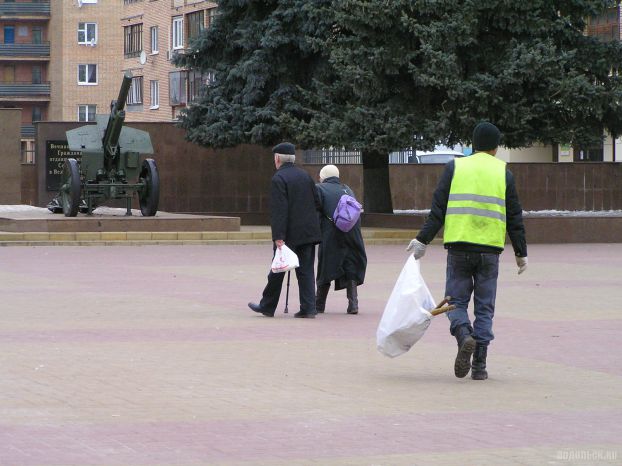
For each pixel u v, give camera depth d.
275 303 17.64
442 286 22.44
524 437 9.43
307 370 12.67
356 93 36.91
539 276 24.88
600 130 39.16
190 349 14.12
